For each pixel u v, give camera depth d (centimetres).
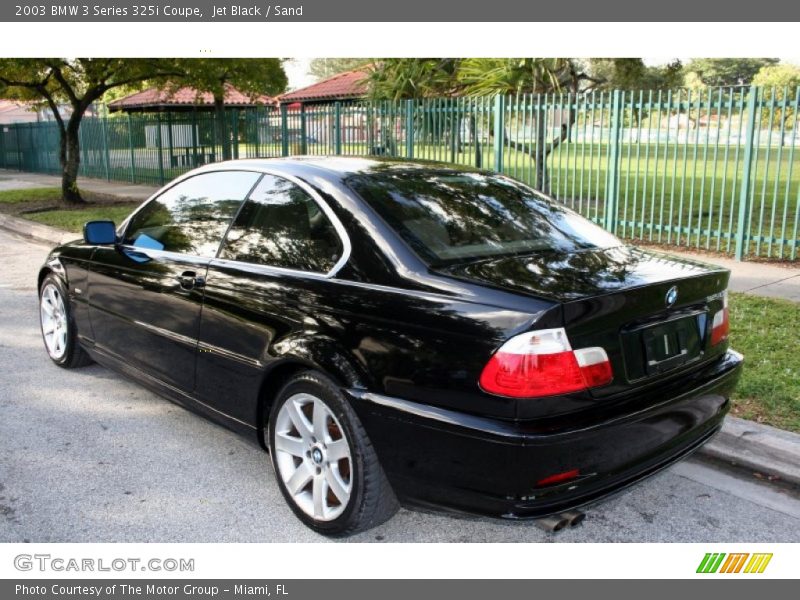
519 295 284
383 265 320
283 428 354
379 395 306
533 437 268
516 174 1239
